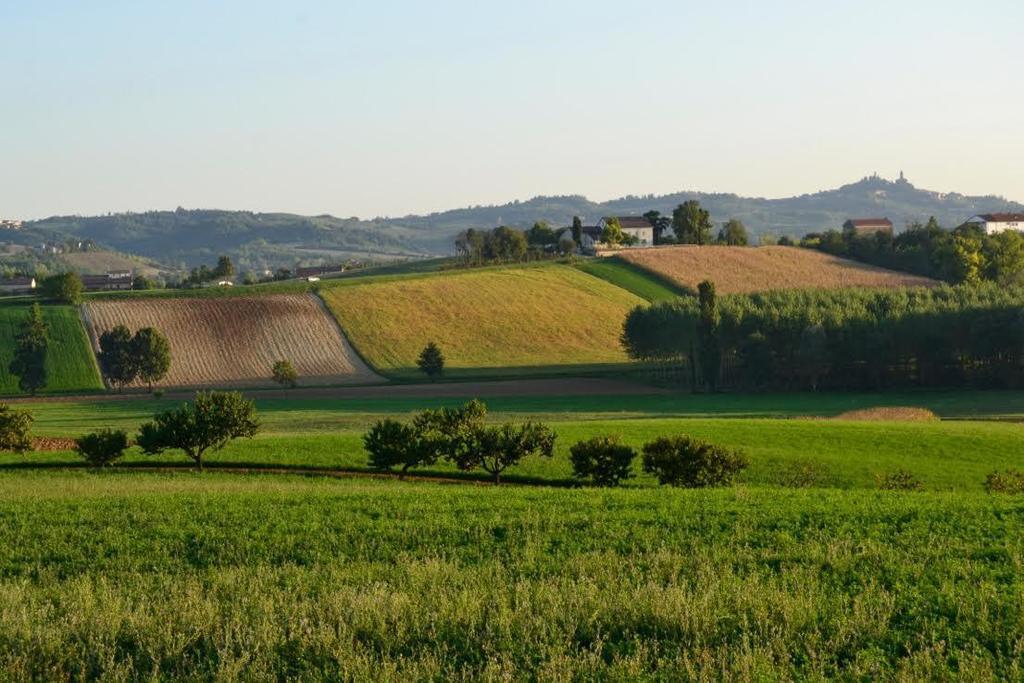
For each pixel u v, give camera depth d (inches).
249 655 836.6
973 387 5880.9
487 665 804.0
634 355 6766.7
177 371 6796.3
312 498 1825.8
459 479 2716.5
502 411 4931.1
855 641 858.8
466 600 955.3
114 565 1249.4
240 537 1384.1
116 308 7721.5
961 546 1230.3
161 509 1702.8
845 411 4813.0
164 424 2869.1
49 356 6796.3
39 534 1469.0
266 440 3376.0
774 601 940.6
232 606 975.0
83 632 911.0
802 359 6023.6
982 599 952.3
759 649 812.6
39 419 4756.4
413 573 1087.6
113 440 2878.9
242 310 7790.4
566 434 3410.4
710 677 778.8
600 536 1346.0
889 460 2888.8
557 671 794.2
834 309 6368.1
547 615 917.8
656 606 924.6
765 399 5511.8
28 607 1004.6
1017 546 1216.2
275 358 7066.9
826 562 1152.2
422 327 7721.5
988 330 5718.5
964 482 2583.7
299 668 830.5
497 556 1214.3
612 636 892.0
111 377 6446.9
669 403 5310.0
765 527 1409.9
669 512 1555.1
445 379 6496.1
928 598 986.1
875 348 5920.3
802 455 2945.4
